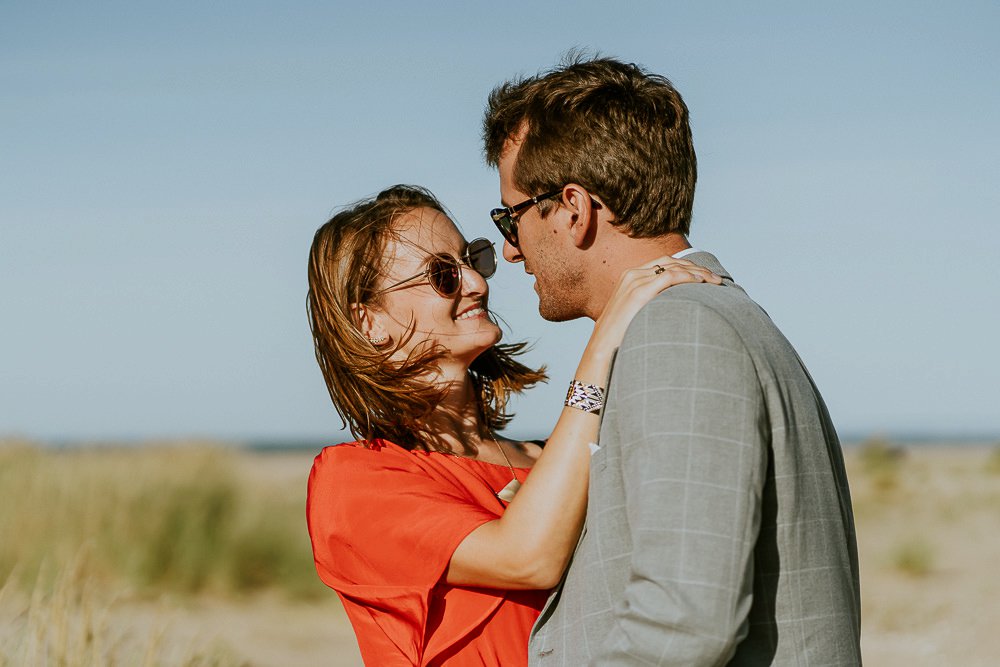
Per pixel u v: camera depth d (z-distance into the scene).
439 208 2.57
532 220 2.15
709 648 1.58
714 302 1.78
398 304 2.45
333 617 9.18
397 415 2.41
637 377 1.72
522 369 2.70
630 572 1.74
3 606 4.90
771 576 1.72
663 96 2.10
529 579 1.98
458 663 2.11
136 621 5.86
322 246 2.47
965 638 7.72
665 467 1.64
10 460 10.21
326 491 2.30
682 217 2.11
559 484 1.96
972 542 13.09
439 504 2.14
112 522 9.63
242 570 10.09
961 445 99.44
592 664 1.69
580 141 2.05
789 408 1.75
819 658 1.70
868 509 16.70
